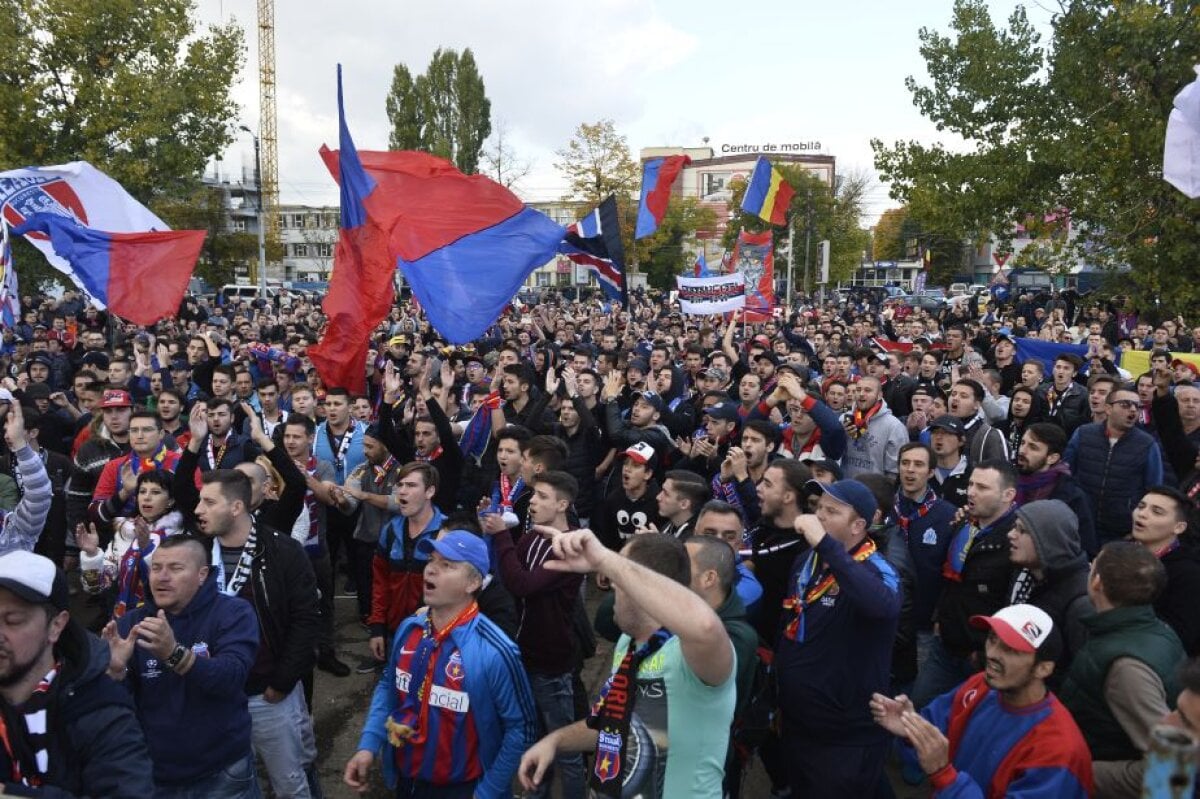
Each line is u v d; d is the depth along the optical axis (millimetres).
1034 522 4340
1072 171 18828
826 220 60281
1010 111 21203
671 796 2738
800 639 3967
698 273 23094
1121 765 3295
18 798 2227
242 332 19031
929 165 22000
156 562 3672
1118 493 6902
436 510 5465
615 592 2977
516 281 8367
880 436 7703
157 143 28547
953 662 5234
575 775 4449
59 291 35531
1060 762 3008
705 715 2723
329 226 90375
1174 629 4445
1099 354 11523
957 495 6430
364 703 6398
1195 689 2678
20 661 2439
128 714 2666
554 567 2559
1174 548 4520
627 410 10195
